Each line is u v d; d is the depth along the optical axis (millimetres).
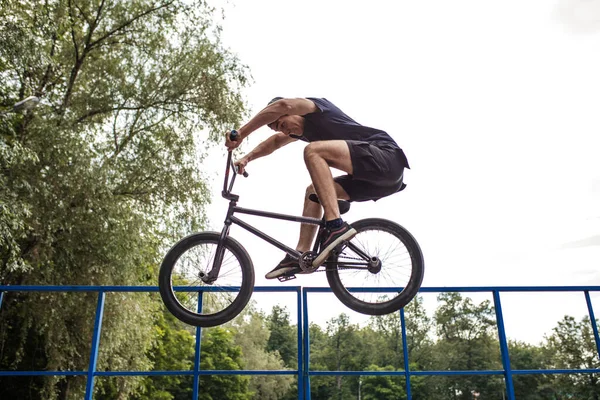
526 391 54188
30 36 8594
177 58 12688
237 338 47594
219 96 12836
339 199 3279
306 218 3172
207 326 3215
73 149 9555
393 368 59156
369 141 3268
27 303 10164
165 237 12383
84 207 9805
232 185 3320
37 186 9109
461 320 58125
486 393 54156
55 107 10789
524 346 62344
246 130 3119
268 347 70375
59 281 10195
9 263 8398
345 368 62031
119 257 10336
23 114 9648
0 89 9852
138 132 12367
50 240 9586
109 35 12188
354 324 64562
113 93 11844
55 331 10406
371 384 58781
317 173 3016
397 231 3182
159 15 12438
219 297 3699
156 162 12164
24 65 9094
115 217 10359
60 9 10922
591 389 39250
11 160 8031
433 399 55562
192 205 12352
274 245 3205
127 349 12414
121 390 12391
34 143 9312
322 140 3350
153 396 28750
